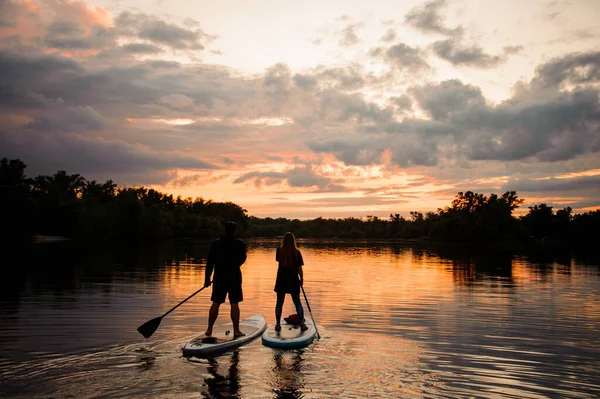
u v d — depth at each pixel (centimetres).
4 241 6109
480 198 11862
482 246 7275
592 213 10744
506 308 1097
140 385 528
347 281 1700
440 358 654
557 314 1017
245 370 589
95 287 1428
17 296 1227
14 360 621
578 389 534
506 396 509
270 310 1070
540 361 645
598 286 1573
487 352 690
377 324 894
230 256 785
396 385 538
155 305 1092
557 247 6938
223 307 1097
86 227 8212
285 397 495
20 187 7062
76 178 11350
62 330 812
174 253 3634
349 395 504
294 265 852
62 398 484
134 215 9362
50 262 2508
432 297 1277
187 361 627
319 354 669
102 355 650
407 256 3716
